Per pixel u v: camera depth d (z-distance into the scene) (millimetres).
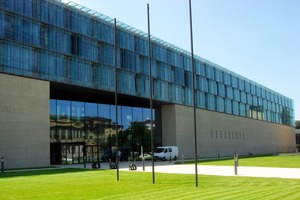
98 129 59188
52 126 51906
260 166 39031
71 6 51625
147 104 69500
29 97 44031
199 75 78938
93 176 28891
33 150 43688
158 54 67312
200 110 77625
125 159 63156
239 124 94562
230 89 91625
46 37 47562
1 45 42031
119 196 17078
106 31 56844
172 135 69438
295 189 18531
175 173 30438
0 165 40188
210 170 33969
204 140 77688
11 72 42688
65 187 21125
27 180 25906
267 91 115688
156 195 17188
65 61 49625
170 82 69438
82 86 51625
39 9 47094
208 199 15547
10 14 43562
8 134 41312
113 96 60375
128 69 60094
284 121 128500
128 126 65188
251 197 15867
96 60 54438
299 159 55594
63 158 52469
